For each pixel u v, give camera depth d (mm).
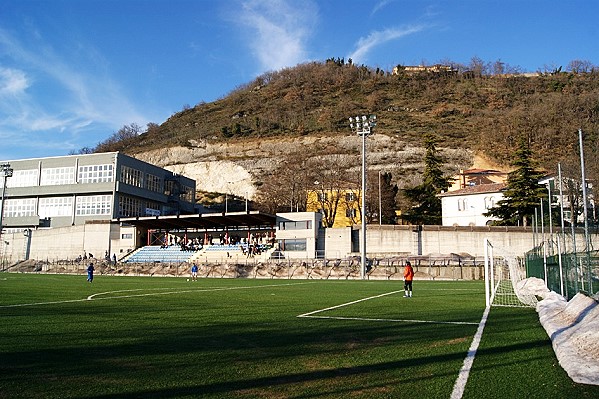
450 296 24234
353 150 131250
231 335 11422
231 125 176375
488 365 8312
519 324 13406
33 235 71125
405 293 26344
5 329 12203
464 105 167125
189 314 15688
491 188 74125
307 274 49750
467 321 14078
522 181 59250
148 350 9570
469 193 75750
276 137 153125
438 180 83312
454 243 56062
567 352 8555
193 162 133250
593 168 60531
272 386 7031
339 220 81938
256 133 161750
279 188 87500
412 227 56906
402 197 95000
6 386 6969
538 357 8945
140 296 23375
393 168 117312
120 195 76375
